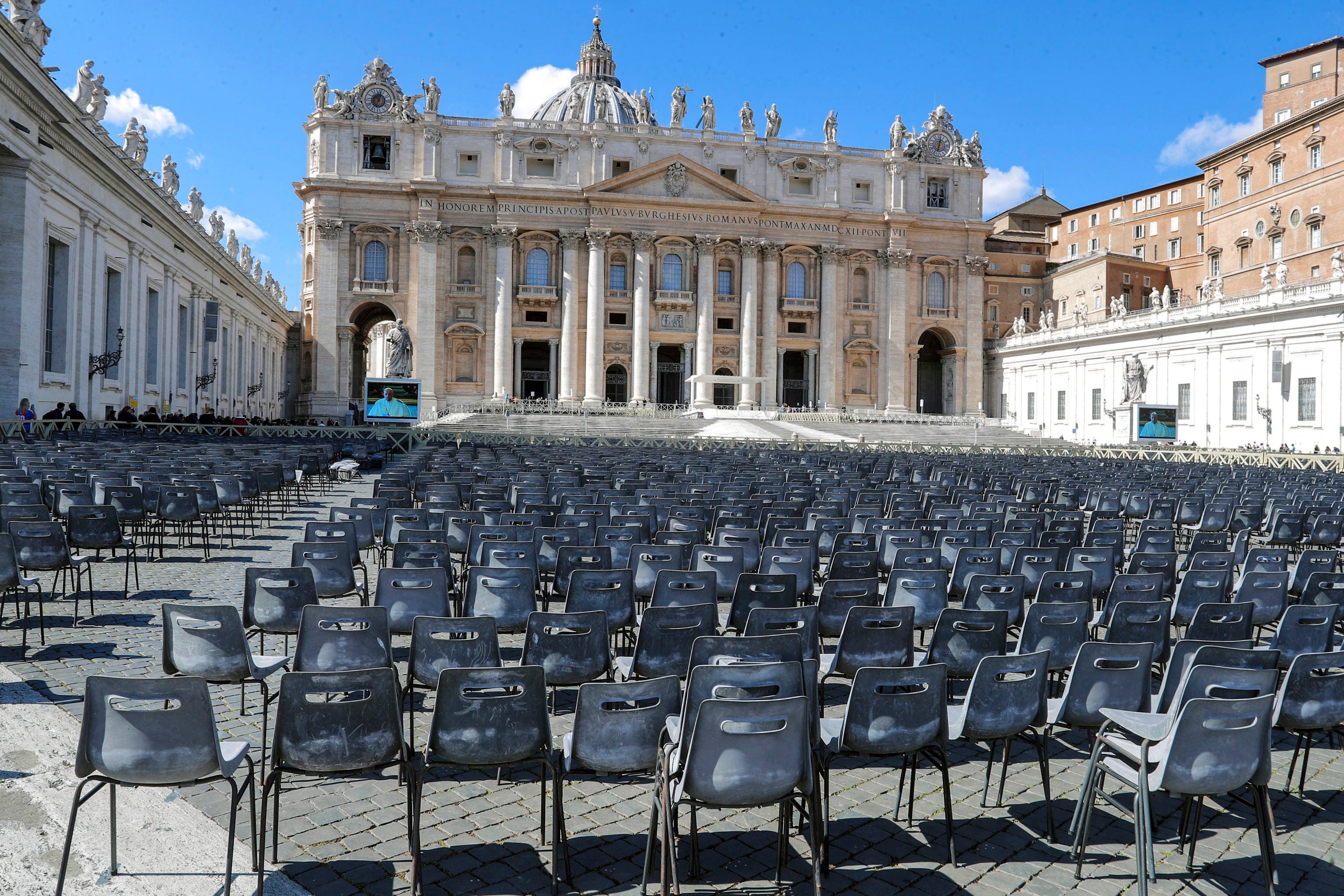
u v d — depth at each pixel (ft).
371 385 148.97
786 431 197.06
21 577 32.24
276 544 56.18
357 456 106.52
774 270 260.62
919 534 41.32
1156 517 59.36
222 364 203.51
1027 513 51.29
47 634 34.24
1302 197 204.03
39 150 108.47
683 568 36.19
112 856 17.52
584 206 249.75
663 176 250.37
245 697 28.43
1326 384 156.76
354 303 242.78
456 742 18.21
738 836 20.29
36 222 109.09
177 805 20.47
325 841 19.44
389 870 18.42
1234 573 39.17
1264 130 214.48
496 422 200.75
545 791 19.94
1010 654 28.48
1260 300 171.53
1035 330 295.69
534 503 50.83
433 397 241.96
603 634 24.64
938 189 277.23
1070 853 19.92
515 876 18.37
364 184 240.94
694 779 16.87
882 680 19.33
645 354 251.19
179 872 17.75
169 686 16.61
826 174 265.54
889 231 266.98
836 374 264.11
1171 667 22.03
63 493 45.96
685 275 257.34
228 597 41.29
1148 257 273.95
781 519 44.65
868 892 18.07
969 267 273.13
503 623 30.19
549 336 252.62
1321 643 26.68
